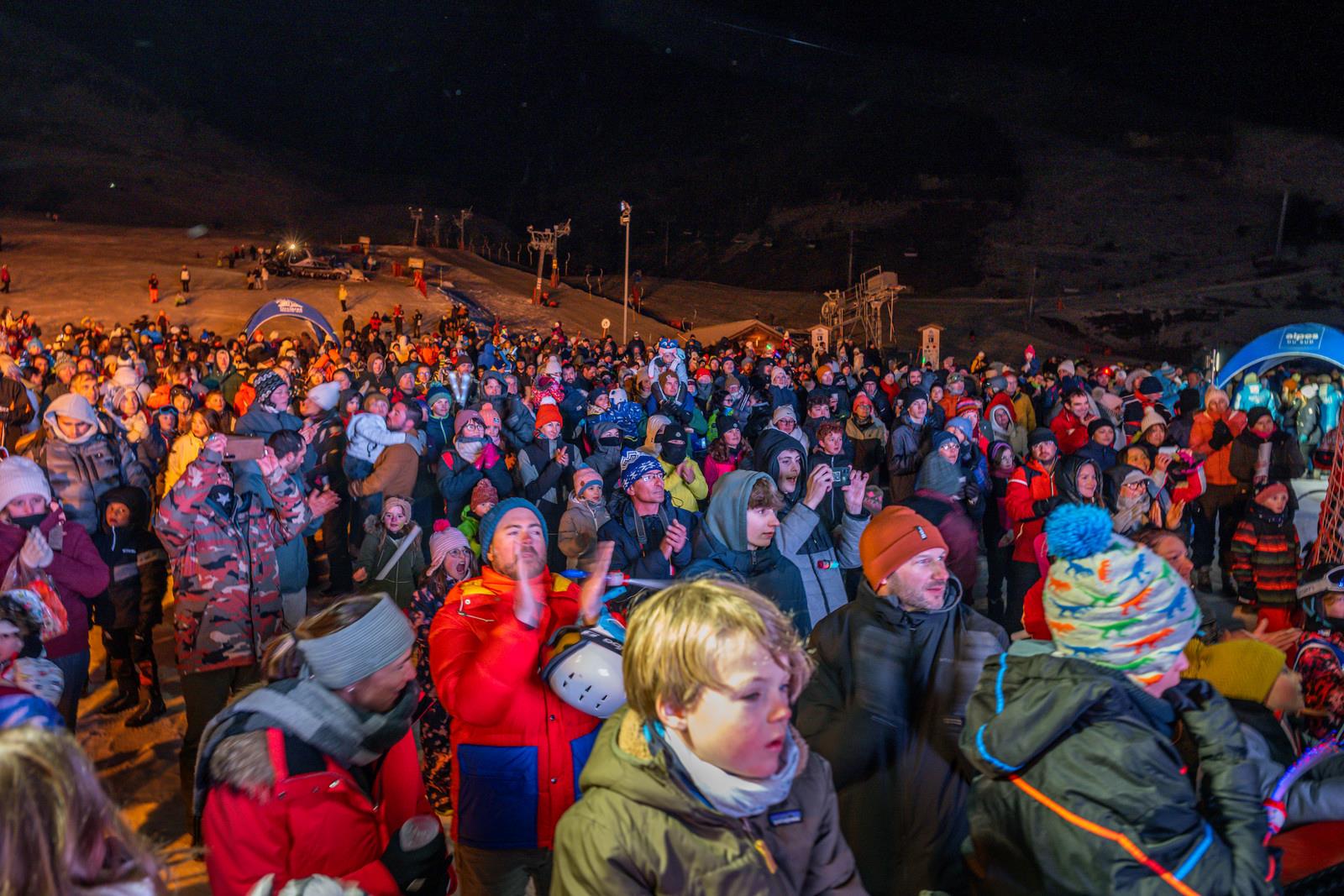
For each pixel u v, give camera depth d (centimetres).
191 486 450
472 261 8075
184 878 395
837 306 6506
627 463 504
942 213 11406
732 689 167
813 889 187
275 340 3122
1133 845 174
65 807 131
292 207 15675
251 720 222
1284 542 626
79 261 5784
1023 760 187
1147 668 188
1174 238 10056
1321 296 7888
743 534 428
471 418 787
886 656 296
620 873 174
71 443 560
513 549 304
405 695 243
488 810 286
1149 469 802
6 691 292
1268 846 217
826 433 666
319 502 525
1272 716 283
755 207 13975
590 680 269
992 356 6569
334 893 184
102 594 530
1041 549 604
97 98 16750
